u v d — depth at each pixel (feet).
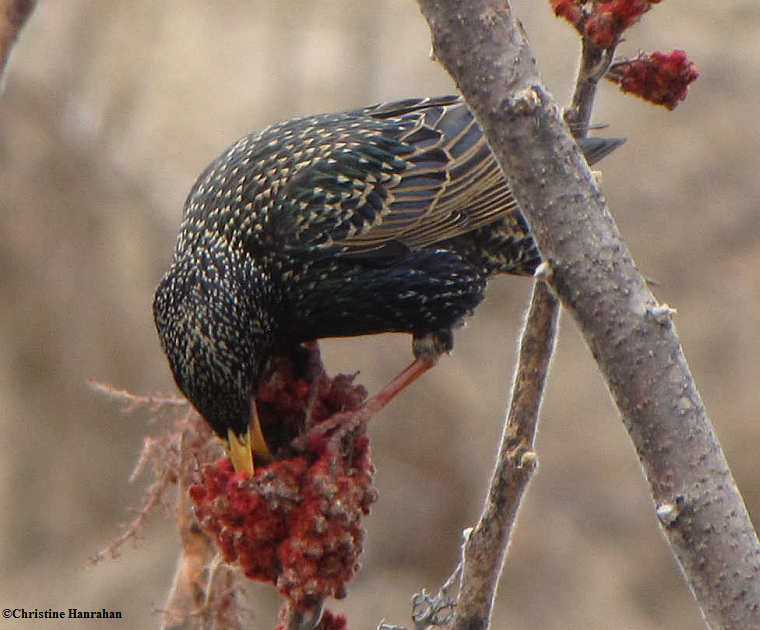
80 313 49.90
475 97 10.17
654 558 48.34
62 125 51.62
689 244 52.75
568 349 52.03
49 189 50.70
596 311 10.02
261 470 14.11
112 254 50.88
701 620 47.16
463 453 47.26
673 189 53.47
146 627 45.75
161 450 17.35
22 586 46.96
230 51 54.03
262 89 53.93
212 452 17.29
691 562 9.83
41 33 52.75
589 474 49.57
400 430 47.50
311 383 16.28
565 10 12.64
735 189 53.26
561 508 49.19
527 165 10.11
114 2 53.88
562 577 47.85
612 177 53.88
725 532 9.75
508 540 14.19
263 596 39.34
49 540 48.16
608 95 54.80
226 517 13.96
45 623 45.75
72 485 48.83
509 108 10.05
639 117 54.44
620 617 47.01
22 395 49.37
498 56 10.11
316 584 13.66
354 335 21.48
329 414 16.12
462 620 14.30
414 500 46.80
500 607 47.55
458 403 48.03
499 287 51.52
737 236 52.85
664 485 9.90
